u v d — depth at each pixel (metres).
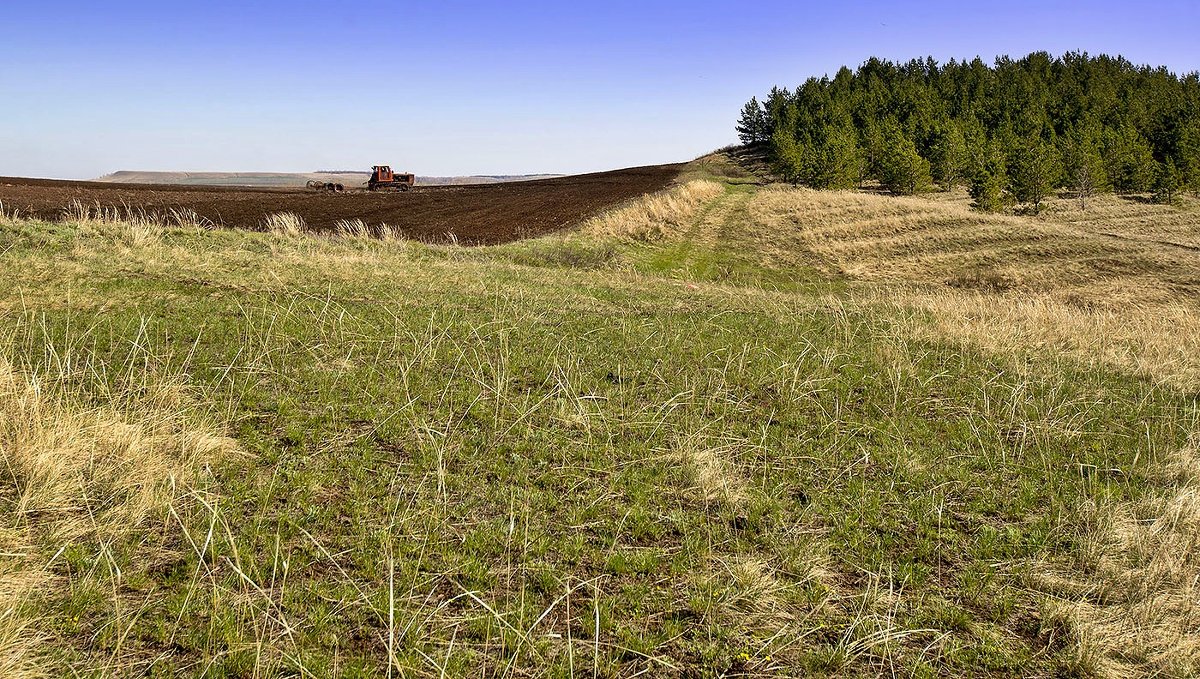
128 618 3.91
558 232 32.94
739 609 4.44
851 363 10.32
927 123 76.62
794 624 4.32
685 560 4.92
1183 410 9.05
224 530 4.77
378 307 11.71
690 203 46.25
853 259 34.78
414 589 4.38
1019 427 8.00
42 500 4.84
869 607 4.52
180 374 7.37
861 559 5.09
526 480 5.95
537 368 9.05
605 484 6.00
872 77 108.50
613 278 19.45
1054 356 11.62
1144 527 5.55
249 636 3.87
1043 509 6.02
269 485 5.46
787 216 43.75
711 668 3.90
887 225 41.12
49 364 6.62
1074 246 37.28
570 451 6.59
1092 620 4.46
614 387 8.48
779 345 11.24
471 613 4.21
